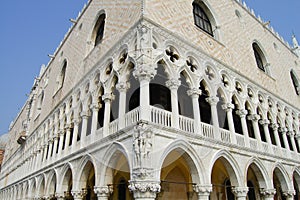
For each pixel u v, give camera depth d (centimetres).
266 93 2064
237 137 1533
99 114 1639
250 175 1980
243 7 2423
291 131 2222
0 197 4525
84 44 1988
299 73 3027
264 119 1891
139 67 1105
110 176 1203
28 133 3284
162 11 1373
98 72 1573
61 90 2216
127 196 1631
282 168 1820
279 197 2166
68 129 1830
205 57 1540
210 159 1234
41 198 2097
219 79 1573
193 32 1553
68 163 1595
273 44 2722
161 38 1277
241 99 1708
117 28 1494
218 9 2006
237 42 2025
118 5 1591
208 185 1141
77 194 1375
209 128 1341
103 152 1212
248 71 1969
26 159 3003
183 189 1591
